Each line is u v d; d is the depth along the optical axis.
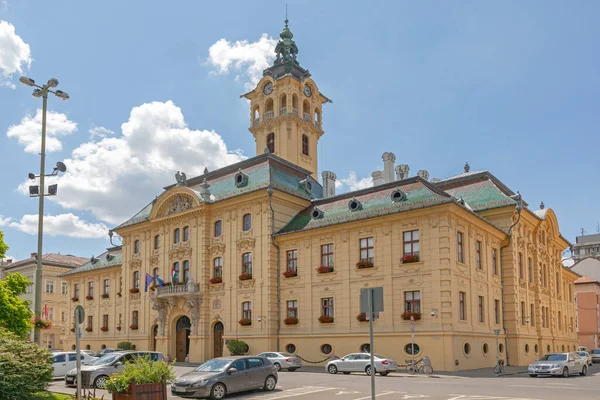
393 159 59.31
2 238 30.78
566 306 66.25
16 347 20.12
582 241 146.75
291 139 67.25
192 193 55.09
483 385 28.41
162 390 19.69
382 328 42.78
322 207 50.56
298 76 70.69
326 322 45.78
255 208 51.22
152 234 60.31
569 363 36.53
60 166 27.44
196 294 52.78
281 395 24.47
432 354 39.78
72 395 22.53
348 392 25.17
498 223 49.75
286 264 49.44
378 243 44.22
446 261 40.34
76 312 18.25
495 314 47.12
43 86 27.61
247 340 49.22
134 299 61.56
